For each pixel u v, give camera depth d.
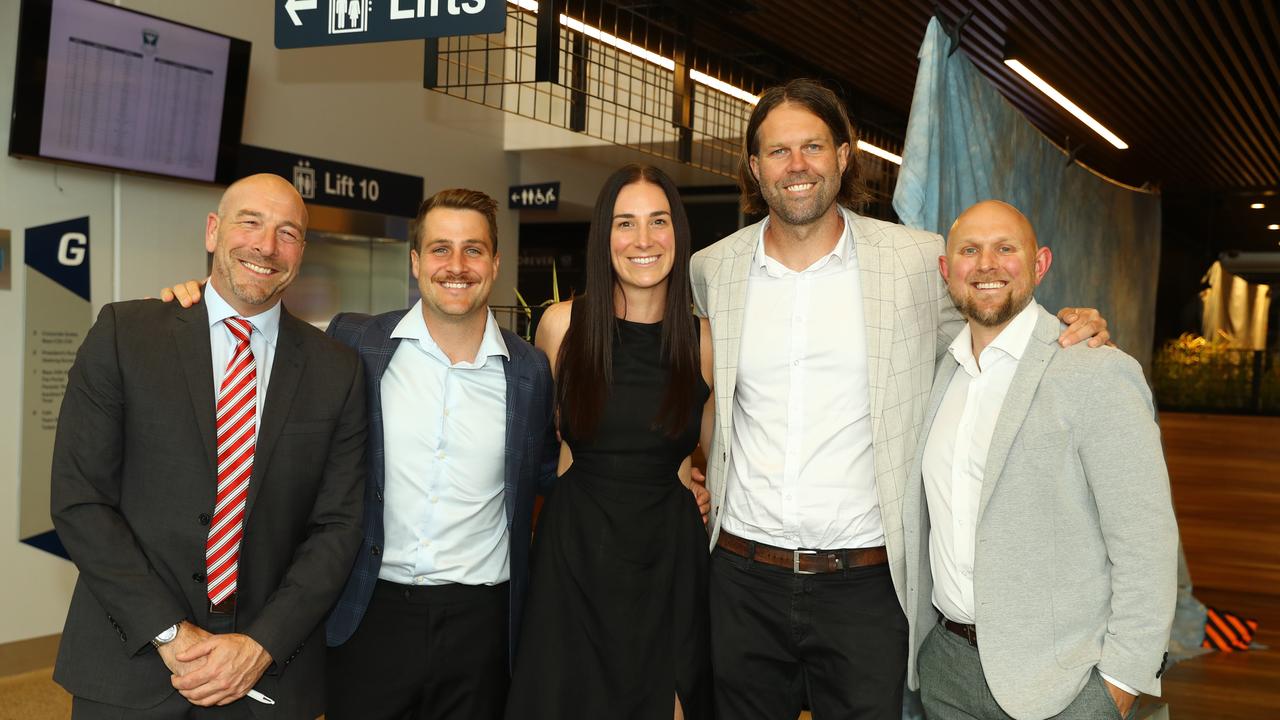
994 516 2.04
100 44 4.65
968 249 2.09
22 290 4.60
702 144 6.07
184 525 2.04
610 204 2.44
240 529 2.11
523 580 2.52
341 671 2.42
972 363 2.16
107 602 1.96
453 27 3.38
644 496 2.43
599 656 2.39
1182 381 12.26
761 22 5.12
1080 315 2.15
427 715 2.45
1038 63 5.95
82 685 2.02
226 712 2.09
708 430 2.76
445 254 2.32
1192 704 3.99
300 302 6.37
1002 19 5.13
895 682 2.35
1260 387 11.96
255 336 2.19
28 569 4.64
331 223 6.25
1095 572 2.00
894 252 2.41
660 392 2.46
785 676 2.47
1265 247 11.39
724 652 2.46
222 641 2.01
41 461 4.67
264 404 2.16
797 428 2.39
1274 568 6.36
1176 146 8.30
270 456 2.14
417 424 2.38
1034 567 2.02
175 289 2.20
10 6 4.48
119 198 4.99
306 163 6.00
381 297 6.89
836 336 2.39
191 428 2.07
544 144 7.83
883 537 2.37
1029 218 4.39
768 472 2.40
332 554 2.18
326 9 3.55
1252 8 5.11
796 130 2.34
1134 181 9.93
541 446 2.56
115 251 4.99
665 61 5.27
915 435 2.34
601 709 2.38
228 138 5.31
